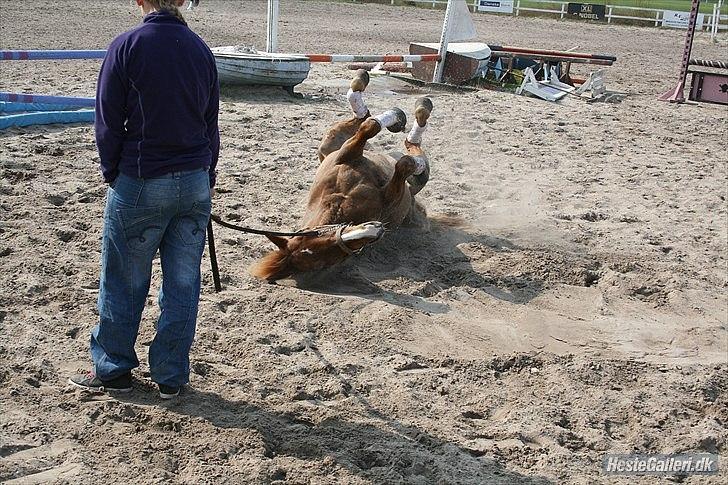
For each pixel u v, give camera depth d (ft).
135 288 13.89
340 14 101.50
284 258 19.04
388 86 51.49
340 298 19.63
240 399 14.79
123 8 84.69
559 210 28.66
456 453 13.88
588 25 110.22
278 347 16.98
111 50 12.90
